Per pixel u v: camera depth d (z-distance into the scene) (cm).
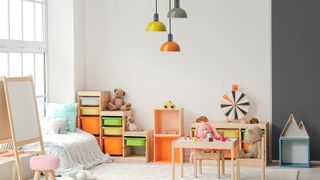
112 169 829
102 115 912
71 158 797
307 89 871
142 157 905
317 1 865
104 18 944
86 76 951
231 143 709
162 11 924
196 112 915
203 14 908
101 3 944
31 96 662
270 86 885
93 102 916
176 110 916
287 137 852
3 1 804
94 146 882
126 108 923
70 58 917
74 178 731
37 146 784
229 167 848
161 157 913
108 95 941
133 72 938
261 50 890
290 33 873
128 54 938
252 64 894
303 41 870
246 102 889
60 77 923
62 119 877
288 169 825
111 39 943
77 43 929
